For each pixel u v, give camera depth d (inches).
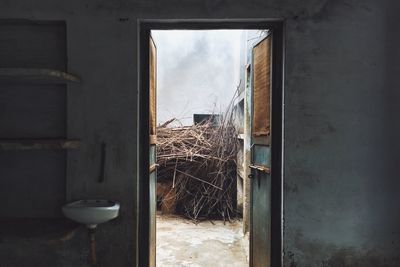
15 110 87.2
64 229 78.4
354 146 84.7
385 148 85.2
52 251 84.9
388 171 85.2
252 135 109.4
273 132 88.1
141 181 89.1
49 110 87.4
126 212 84.4
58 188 87.4
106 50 84.0
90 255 84.0
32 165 87.5
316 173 84.4
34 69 70.7
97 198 84.3
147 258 90.1
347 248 84.7
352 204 84.7
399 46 85.5
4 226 80.4
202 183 197.6
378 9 85.0
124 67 84.0
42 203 87.5
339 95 84.5
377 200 85.0
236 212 195.8
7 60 86.9
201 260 127.3
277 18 84.0
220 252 136.3
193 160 196.4
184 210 198.8
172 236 157.5
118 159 84.3
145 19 84.7
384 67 85.1
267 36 92.5
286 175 84.0
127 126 84.1
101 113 84.2
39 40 87.2
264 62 95.6
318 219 84.4
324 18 84.3
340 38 84.4
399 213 85.4
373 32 84.9
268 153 91.8
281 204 86.0
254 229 106.3
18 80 82.0
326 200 84.5
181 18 84.1
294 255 84.3
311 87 84.2
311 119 84.3
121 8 84.0
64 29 87.0
